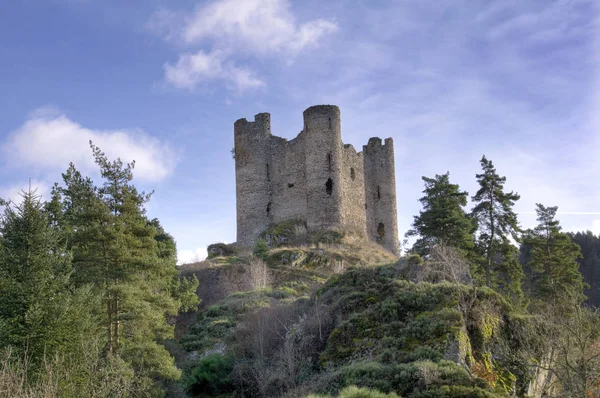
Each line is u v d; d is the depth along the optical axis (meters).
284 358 21.81
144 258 22.78
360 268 27.77
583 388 17.41
